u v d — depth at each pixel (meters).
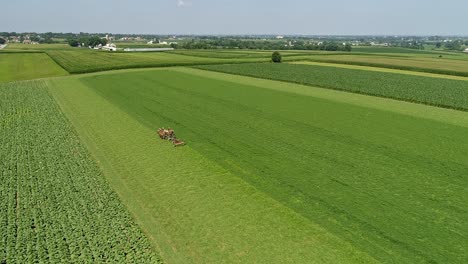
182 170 25.58
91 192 22.16
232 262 15.73
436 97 49.34
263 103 46.72
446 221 18.58
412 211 19.55
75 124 37.81
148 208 20.39
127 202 21.12
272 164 26.28
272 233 17.75
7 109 44.72
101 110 43.88
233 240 17.27
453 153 28.16
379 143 30.61
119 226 18.44
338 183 23.03
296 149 29.34
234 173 24.86
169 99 49.62
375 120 38.16
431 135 32.88
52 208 20.14
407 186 22.52
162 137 32.41
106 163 27.16
